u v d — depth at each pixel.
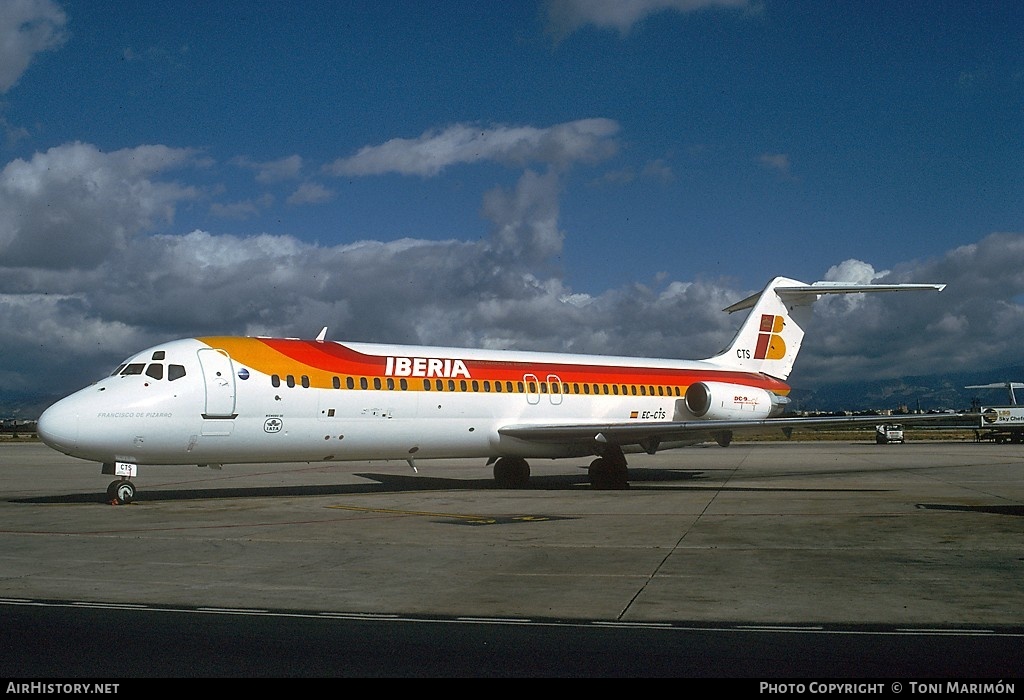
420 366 23.98
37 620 8.70
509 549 13.18
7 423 107.94
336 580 10.77
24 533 15.04
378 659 7.35
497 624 8.53
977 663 7.18
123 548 13.36
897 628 8.33
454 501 20.97
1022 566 11.57
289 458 22.27
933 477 28.92
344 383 22.42
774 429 24.41
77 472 34.16
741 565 11.73
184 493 23.62
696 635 8.10
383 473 33.47
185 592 10.06
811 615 8.87
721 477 29.86
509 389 25.61
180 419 20.09
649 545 13.52
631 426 24.81
